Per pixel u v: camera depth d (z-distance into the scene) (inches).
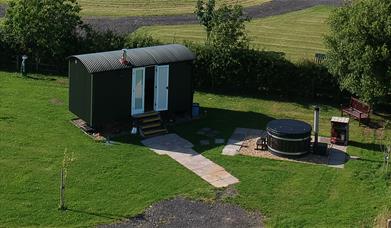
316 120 1118.4
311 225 883.4
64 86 1439.5
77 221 869.2
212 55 1448.1
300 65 1418.6
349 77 1283.2
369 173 1051.3
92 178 995.3
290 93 1441.9
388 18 1225.4
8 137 1131.9
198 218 900.0
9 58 1560.0
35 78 1487.5
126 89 1202.6
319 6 2400.3
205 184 999.0
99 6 2258.9
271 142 1117.7
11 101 1316.4
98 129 1192.2
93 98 1168.8
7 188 944.9
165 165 1059.9
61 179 930.1
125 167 1042.7
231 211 921.5
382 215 887.1
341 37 1279.5
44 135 1152.8
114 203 925.2
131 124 1221.7
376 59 1229.1
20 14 1504.7
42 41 1508.4
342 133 1170.0
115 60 1197.1
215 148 1138.0
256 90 1457.9
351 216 908.6
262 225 885.8
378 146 1169.4
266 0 2469.2
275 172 1047.6
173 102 1264.8
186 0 2388.0
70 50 1521.9
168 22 2103.8
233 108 1353.3
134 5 2299.5
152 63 1216.8
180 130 1219.2
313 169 1064.2
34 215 875.4
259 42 1915.6
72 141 1135.6
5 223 850.1
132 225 871.7
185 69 1262.3
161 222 884.6
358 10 1270.9
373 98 1278.3
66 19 1517.0
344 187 1000.2
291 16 2255.2
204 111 1322.6
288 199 959.0
